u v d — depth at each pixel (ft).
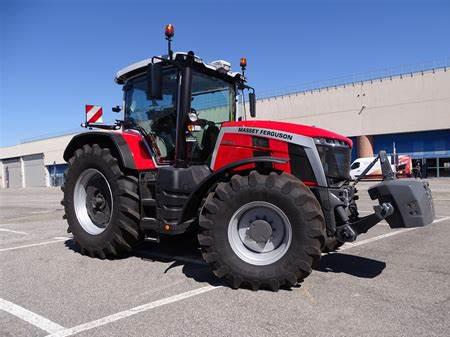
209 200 13.58
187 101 16.08
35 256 18.37
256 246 13.28
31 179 193.88
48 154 183.62
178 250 18.92
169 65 16.55
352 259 16.67
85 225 18.24
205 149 17.49
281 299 12.01
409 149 102.47
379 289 12.80
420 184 13.08
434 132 98.68
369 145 107.14
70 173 18.74
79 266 16.30
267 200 12.91
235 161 14.46
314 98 115.14
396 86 102.27
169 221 15.03
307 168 13.79
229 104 19.17
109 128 20.58
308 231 12.46
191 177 14.98
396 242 20.07
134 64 18.01
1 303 12.19
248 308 11.33
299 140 13.85
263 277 12.67
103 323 10.56
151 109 17.85
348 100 109.50
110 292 12.96
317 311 11.03
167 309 11.38
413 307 11.24
